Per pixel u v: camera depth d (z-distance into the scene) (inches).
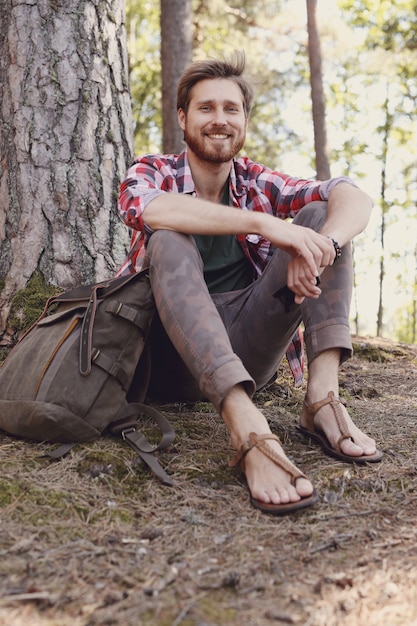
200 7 397.1
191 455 73.1
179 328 67.1
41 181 108.0
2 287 107.9
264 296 79.4
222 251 85.7
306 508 62.4
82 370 70.7
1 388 75.2
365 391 114.0
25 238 107.7
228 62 83.7
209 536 57.4
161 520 60.0
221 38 422.9
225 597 48.3
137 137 557.0
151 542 56.0
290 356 93.0
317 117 332.5
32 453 70.1
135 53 525.3
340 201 78.3
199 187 87.6
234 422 65.4
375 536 58.0
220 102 82.0
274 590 49.4
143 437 71.6
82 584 48.9
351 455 71.8
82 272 108.5
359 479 68.6
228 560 53.5
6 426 74.3
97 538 55.9
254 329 81.2
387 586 50.1
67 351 71.8
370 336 167.3
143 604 46.6
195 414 89.6
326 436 75.0
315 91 332.5
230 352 65.9
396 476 69.8
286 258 75.6
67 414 69.6
